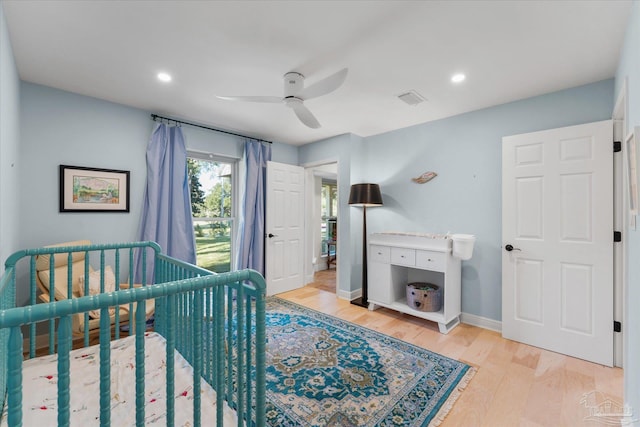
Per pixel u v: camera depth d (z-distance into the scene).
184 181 3.34
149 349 1.59
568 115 2.49
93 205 2.77
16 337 0.65
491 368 2.17
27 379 1.28
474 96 2.68
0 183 1.60
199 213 3.80
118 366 1.42
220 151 3.78
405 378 2.02
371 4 1.53
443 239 2.87
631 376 1.54
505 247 2.71
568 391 1.90
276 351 2.40
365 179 4.10
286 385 1.93
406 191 3.62
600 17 1.61
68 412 0.70
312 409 1.71
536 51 1.95
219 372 1.03
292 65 2.16
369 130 3.80
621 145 2.19
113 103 2.90
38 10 1.58
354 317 3.22
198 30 1.76
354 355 2.34
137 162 3.06
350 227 3.94
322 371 2.11
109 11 1.59
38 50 1.98
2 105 1.60
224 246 4.07
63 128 2.62
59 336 0.69
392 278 3.33
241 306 1.07
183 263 1.71
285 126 3.67
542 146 2.52
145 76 2.35
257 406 1.05
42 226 2.52
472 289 3.05
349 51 1.97
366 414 1.67
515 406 1.75
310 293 4.22
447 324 2.93
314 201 5.91
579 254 2.34
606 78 2.31
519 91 2.57
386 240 3.34
